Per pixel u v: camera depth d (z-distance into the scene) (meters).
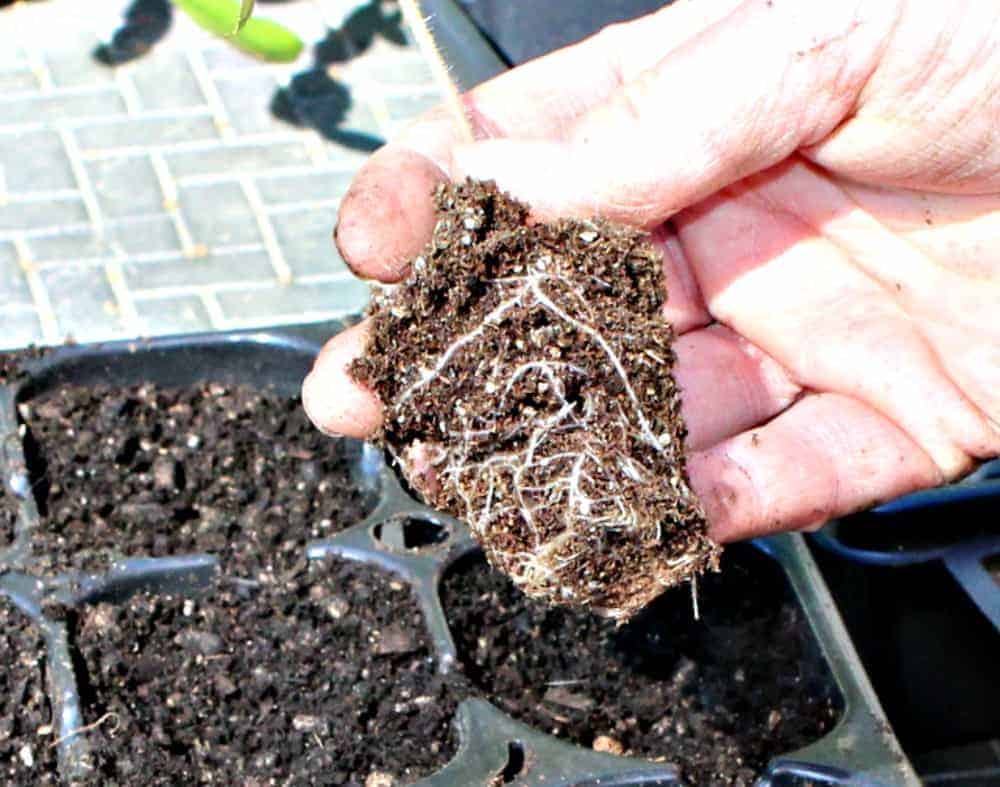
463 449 0.27
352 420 0.30
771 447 0.31
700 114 0.28
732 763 0.30
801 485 0.31
